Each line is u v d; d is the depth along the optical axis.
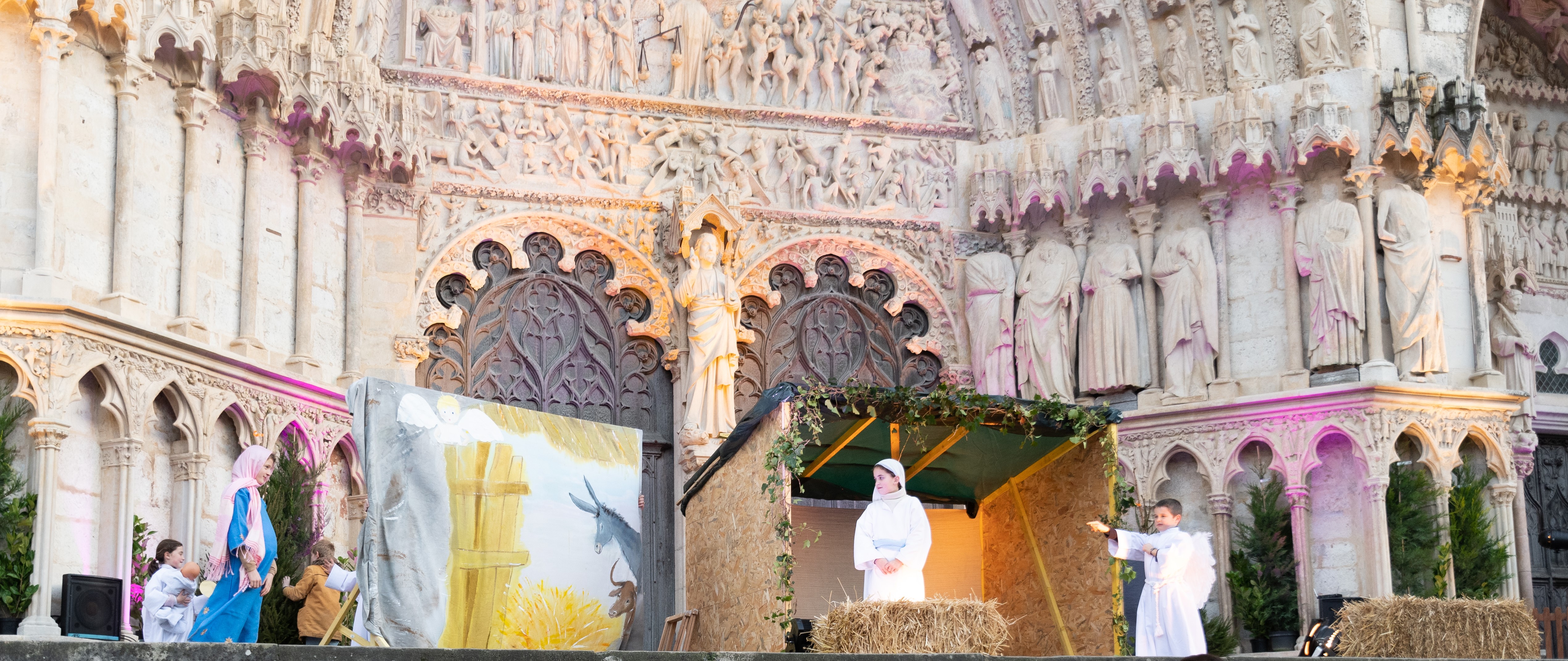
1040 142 21.97
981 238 22.66
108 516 14.44
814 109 22.56
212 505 15.97
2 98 14.54
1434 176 19.88
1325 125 19.58
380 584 11.30
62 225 14.58
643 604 20.62
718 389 20.58
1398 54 20.41
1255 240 20.58
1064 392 21.16
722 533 14.77
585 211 21.20
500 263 20.97
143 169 15.67
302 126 18.20
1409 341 19.30
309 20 18.81
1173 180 21.11
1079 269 21.56
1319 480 19.67
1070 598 14.84
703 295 20.72
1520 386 21.61
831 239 22.30
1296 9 20.84
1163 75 21.50
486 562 11.97
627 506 13.25
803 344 22.14
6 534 13.48
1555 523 22.36
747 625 13.57
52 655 9.09
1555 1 22.70
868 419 14.02
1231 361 20.42
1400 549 18.86
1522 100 23.44
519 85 21.06
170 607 12.88
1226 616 19.52
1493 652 13.20
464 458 12.02
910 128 22.84
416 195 19.92
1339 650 13.87
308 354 17.88
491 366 20.62
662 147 21.61
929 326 22.61
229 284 16.84
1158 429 20.44
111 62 15.39
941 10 23.34
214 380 15.86
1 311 13.66
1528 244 22.91
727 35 22.44
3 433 13.68
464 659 10.09
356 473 18.39
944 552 16.75
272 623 15.24
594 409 21.00
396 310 19.52
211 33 16.08
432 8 20.98
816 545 17.23
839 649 11.76
